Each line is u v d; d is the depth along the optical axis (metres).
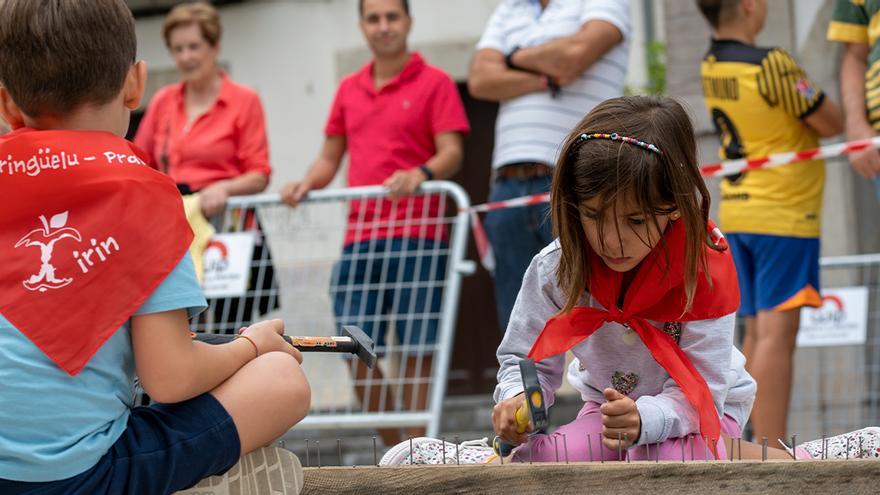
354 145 13.68
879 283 15.54
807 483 5.68
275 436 6.06
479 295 21.53
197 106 14.16
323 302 14.31
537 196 12.12
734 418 7.37
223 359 5.94
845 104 11.58
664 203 6.26
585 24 12.30
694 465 5.77
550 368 7.20
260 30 21.94
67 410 5.57
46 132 5.82
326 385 14.99
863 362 15.35
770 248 11.53
